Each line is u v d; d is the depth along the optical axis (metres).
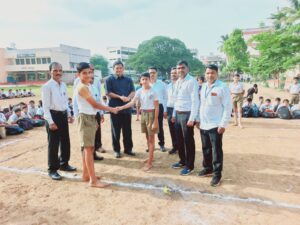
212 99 4.01
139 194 3.85
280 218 3.15
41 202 3.64
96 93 5.52
